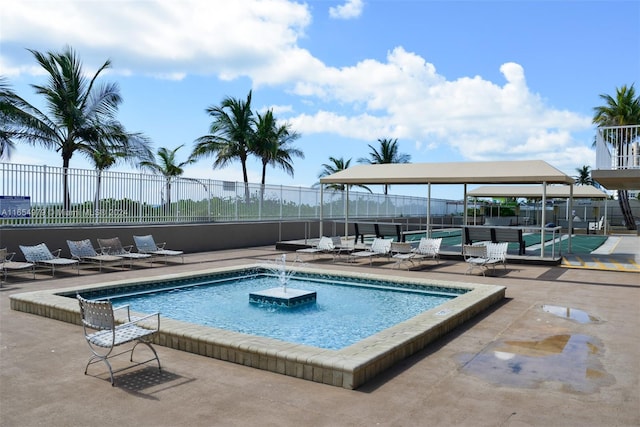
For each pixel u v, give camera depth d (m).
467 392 4.37
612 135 13.03
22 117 18.72
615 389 4.47
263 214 21.56
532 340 6.11
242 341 5.20
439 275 11.73
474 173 14.75
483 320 7.19
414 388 4.46
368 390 4.39
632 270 12.44
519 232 14.42
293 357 4.71
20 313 7.28
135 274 11.32
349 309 8.53
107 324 4.52
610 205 38.78
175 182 17.05
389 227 16.48
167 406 4.00
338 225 26.70
